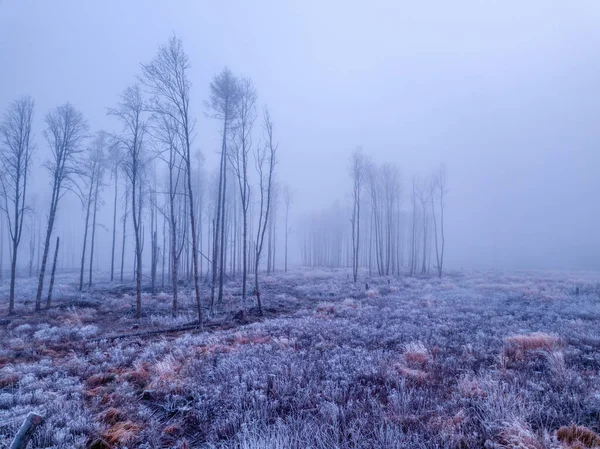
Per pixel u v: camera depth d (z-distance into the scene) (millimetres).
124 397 7387
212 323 16234
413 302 20562
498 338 11172
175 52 15883
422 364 8953
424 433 5383
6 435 5598
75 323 16531
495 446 4914
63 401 6980
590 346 10289
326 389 7117
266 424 5922
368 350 10328
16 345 12195
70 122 20453
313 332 12836
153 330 14828
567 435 5207
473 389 6984
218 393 7172
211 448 5270
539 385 7137
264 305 21438
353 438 5168
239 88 20953
